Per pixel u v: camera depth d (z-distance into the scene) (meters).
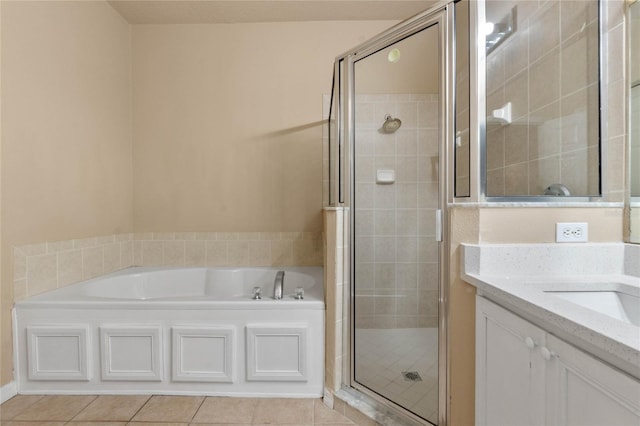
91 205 2.04
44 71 1.68
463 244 1.09
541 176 1.23
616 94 1.12
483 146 1.11
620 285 0.97
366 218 1.63
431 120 1.37
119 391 1.53
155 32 2.47
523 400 0.82
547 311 0.70
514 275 1.05
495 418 0.95
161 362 1.53
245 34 2.47
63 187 1.81
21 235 1.56
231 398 1.52
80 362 1.51
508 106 1.23
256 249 2.49
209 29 2.47
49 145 1.72
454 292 1.11
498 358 0.93
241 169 2.49
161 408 1.43
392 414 1.29
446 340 1.16
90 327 1.53
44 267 1.69
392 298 1.57
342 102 1.64
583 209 1.09
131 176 2.47
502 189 1.18
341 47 2.46
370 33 2.45
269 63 2.48
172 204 2.49
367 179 1.62
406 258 1.59
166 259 2.48
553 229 1.08
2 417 1.36
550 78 1.25
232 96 2.48
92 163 2.05
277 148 2.48
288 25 2.47
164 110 2.48
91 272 2.04
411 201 1.56
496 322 0.94
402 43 1.40
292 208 2.49
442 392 1.17
